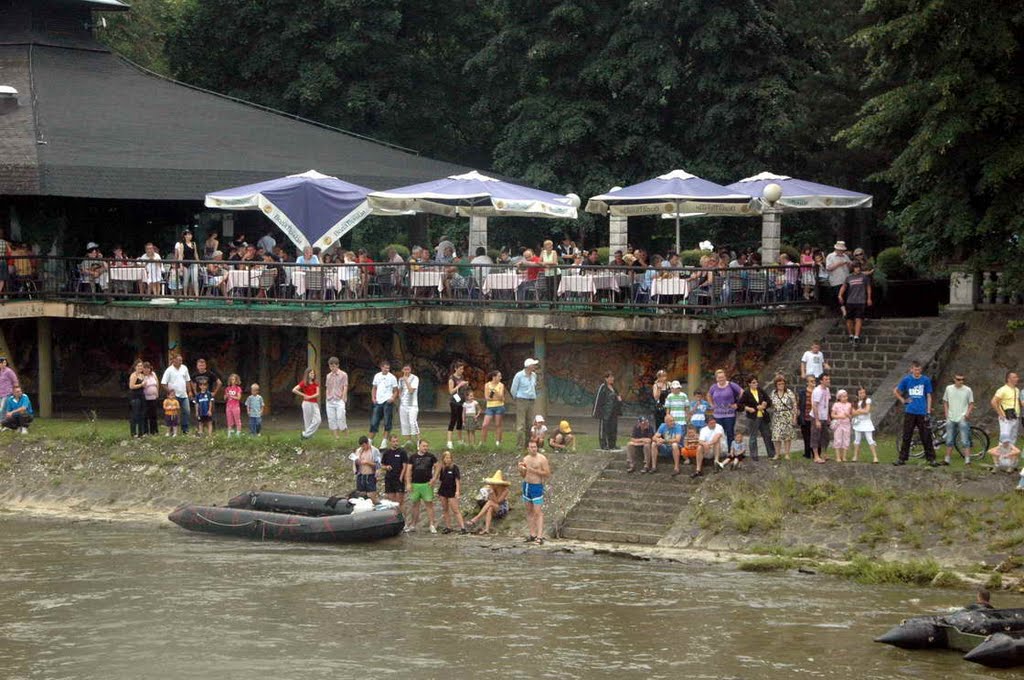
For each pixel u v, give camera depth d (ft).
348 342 312.50
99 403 321.93
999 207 253.03
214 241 309.01
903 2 255.70
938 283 300.61
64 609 192.75
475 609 191.21
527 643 177.17
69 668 169.27
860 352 270.46
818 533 216.54
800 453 238.07
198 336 320.09
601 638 178.81
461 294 287.07
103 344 330.13
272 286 281.33
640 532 225.56
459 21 432.25
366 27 408.26
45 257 296.92
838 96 337.11
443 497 234.17
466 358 304.50
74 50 368.27
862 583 202.80
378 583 204.74
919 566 202.80
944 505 212.84
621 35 362.33
